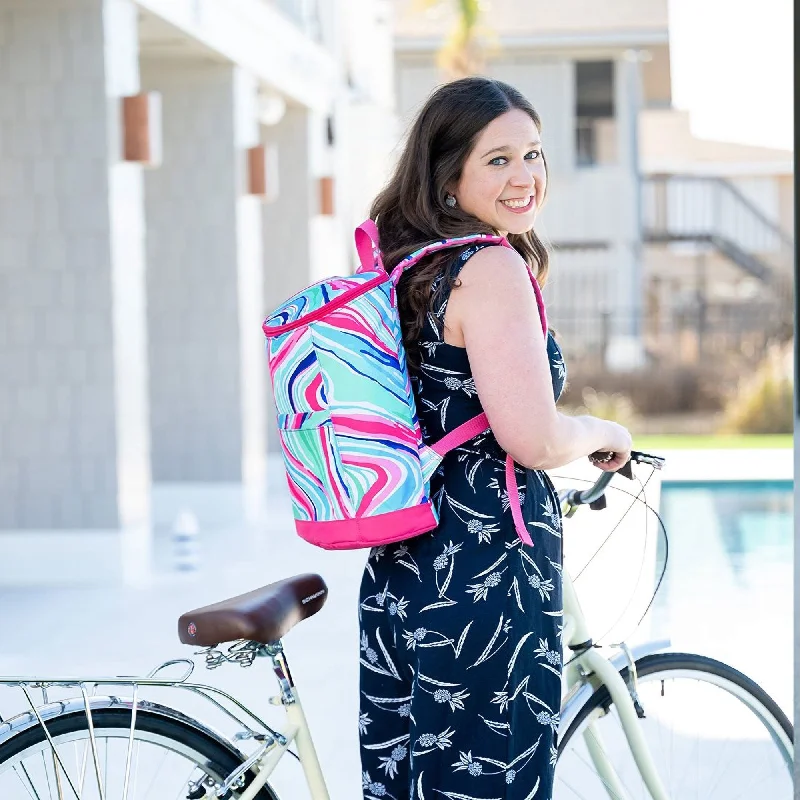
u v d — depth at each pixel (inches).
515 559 96.0
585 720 111.6
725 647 236.4
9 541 335.3
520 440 93.0
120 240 335.9
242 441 448.1
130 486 341.1
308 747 98.3
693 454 568.4
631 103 1010.7
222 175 442.9
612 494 343.6
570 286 1013.8
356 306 93.4
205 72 440.8
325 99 566.3
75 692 142.7
